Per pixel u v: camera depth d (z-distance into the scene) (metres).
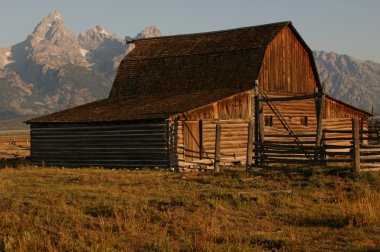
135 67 43.19
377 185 19.95
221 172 25.47
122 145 31.81
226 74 37.38
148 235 13.27
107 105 37.62
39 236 12.98
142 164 30.97
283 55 37.91
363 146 23.88
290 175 22.80
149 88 40.84
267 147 25.95
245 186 20.48
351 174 21.44
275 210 16.20
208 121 31.14
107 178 24.14
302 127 37.19
